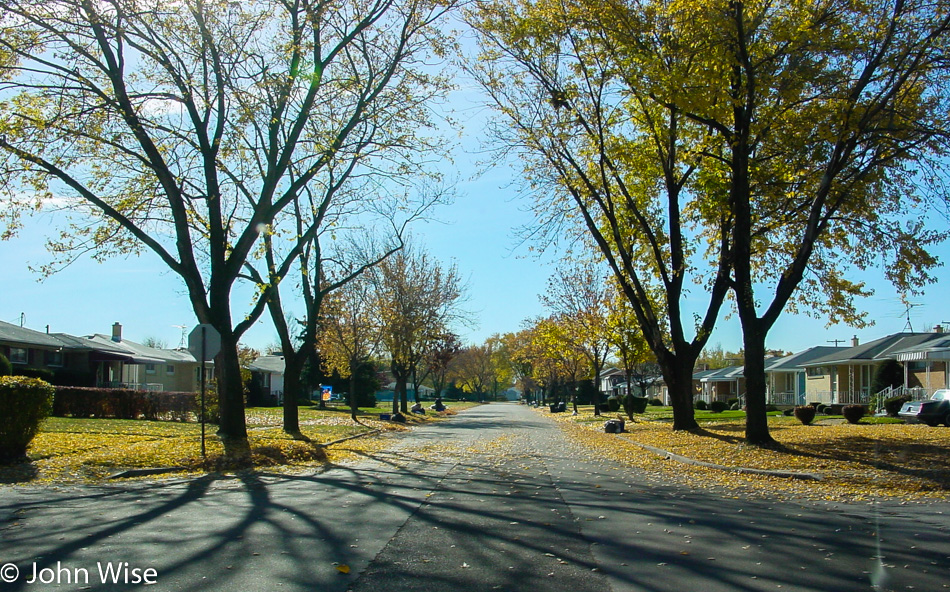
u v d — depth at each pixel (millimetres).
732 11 15805
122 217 17312
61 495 10812
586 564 6926
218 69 17016
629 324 33219
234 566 6613
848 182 18281
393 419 39812
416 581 6250
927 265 19297
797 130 17609
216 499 10617
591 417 43312
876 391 41125
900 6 15977
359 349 38625
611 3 17469
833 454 16938
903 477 13781
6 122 15695
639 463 17078
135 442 17984
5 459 13531
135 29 16266
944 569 6871
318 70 18469
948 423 27766
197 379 57750
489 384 131125
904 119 16812
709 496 11750
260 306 19578
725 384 71750
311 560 6879
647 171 23312
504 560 7031
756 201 20844
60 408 30656
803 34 15945
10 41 15312
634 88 18125
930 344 36312
